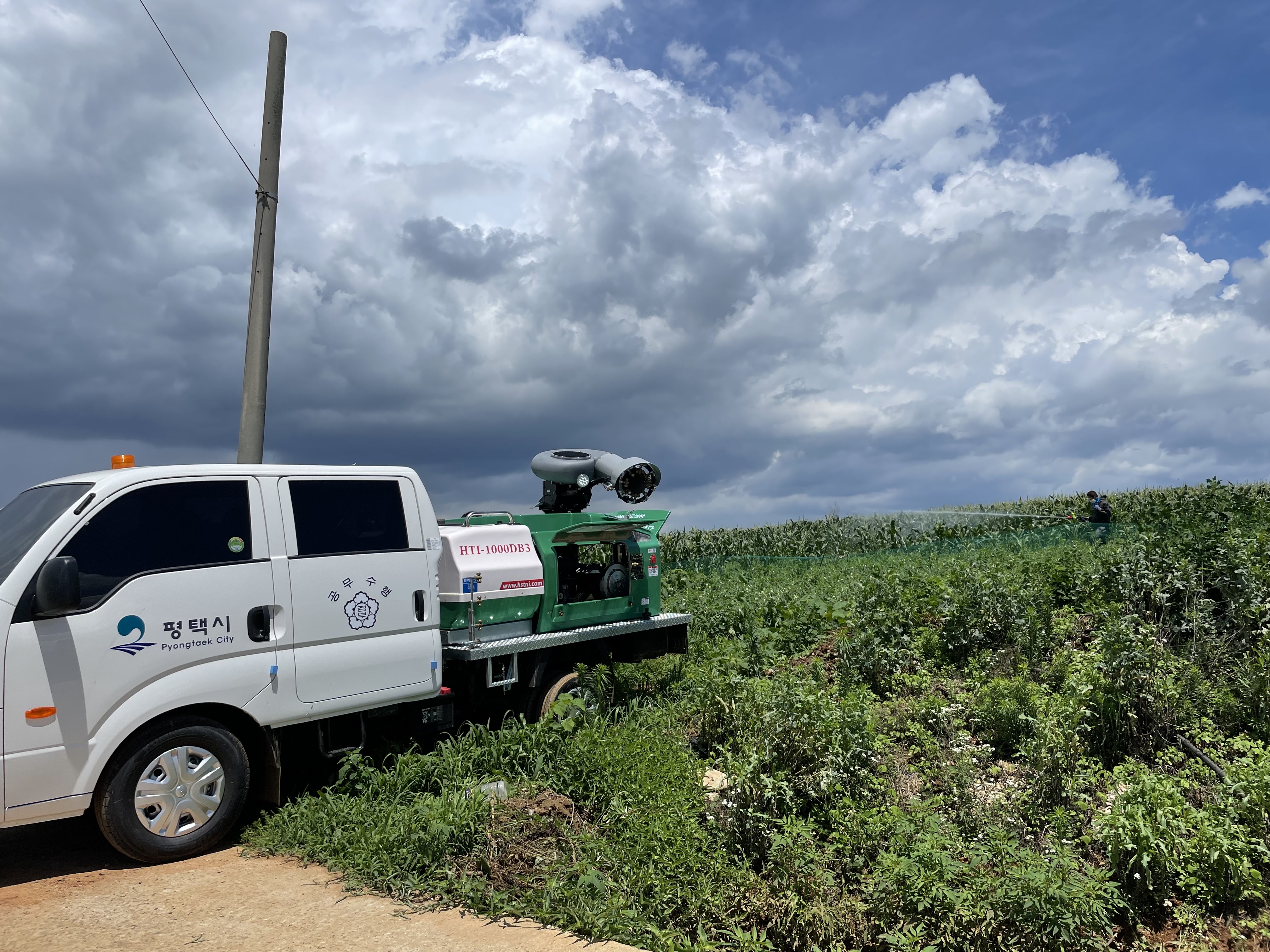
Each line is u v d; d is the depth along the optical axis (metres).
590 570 9.12
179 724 5.46
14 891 4.91
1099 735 7.13
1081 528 16.09
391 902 4.73
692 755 7.08
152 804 5.31
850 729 6.48
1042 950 4.72
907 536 23.05
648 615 9.35
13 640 4.88
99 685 5.13
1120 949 5.18
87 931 4.34
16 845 5.73
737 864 5.54
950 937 4.80
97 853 5.55
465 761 6.40
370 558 6.50
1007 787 6.63
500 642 7.54
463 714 7.66
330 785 6.20
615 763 6.29
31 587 5.00
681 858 5.32
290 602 6.00
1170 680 7.24
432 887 4.83
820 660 9.48
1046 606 9.80
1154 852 5.34
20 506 5.82
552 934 4.39
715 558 21.64
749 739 6.47
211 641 5.60
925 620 10.81
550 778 6.28
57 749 4.95
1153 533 10.65
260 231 9.27
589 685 8.22
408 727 7.02
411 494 6.90
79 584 5.07
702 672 9.25
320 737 6.30
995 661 9.02
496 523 8.01
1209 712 7.40
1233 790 6.04
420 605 6.78
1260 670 7.50
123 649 5.23
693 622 12.79
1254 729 7.21
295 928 4.38
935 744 7.20
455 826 5.17
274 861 5.36
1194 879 5.38
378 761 6.77
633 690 9.19
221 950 4.12
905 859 5.09
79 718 5.04
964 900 4.91
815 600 12.85
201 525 5.74
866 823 5.77
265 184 9.30
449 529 7.50
